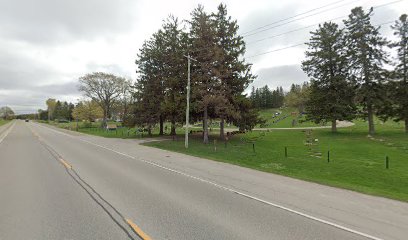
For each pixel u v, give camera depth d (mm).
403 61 40125
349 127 54156
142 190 9086
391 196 8828
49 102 142000
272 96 144500
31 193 8602
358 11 39938
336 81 41469
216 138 35375
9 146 24375
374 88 40188
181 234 5539
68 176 11328
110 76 66000
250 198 8336
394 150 27422
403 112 40438
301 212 7059
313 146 30672
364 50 39781
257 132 47125
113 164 14789
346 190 9633
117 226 5934
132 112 39219
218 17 31672
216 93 28000
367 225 6211
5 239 5293
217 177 11625
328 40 41906
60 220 6270
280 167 16688
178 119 33875
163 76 37531
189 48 30969
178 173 12430
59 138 35781
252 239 5352
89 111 80312
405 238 5539
